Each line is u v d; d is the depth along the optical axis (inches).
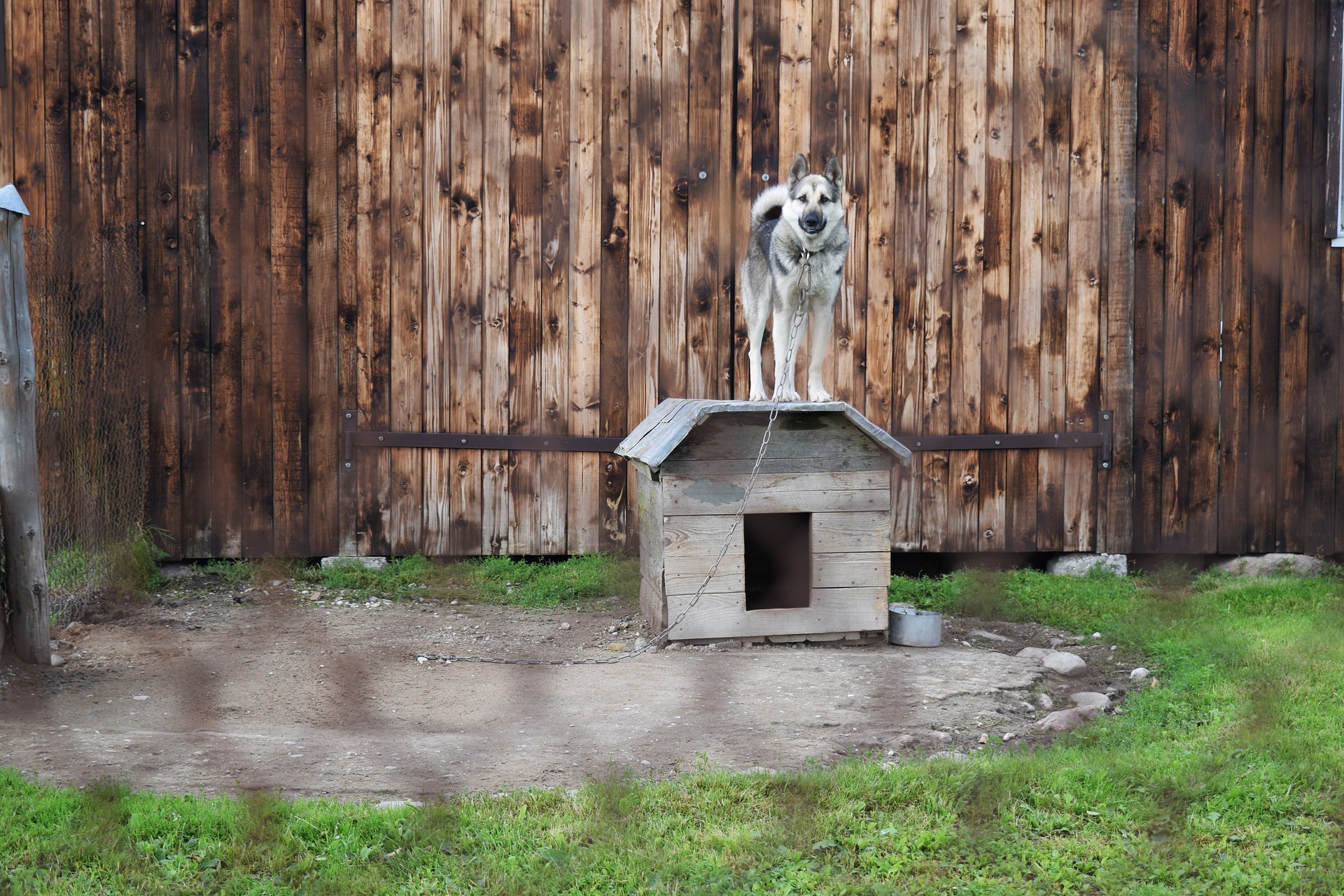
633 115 260.1
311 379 256.8
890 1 260.7
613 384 264.1
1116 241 266.7
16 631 175.6
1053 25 263.3
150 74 246.8
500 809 117.3
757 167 262.7
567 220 260.7
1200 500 271.6
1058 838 114.6
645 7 259.0
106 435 235.5
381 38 254.2
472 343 260.5
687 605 195.6
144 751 136.4
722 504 195.6
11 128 242.4
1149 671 184.4
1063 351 268.4
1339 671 169.6
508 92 257.8
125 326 241.6
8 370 170.1
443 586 249.8
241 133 251.1
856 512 199.6
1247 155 267.3
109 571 232.8
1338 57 265.0
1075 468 269.9
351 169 255.0
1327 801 121.3
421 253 257.9
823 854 109.9
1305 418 271.7
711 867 105.8
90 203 245.8
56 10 242.7
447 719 155.6
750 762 135.1
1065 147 265.3
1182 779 126.5
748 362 263.0
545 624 222.1
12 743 137.2
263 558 257.1
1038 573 264.5
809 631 198.8
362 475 259.6
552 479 264.2
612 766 132.0
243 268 253.0
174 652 192.7
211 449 254.4
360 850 107.3
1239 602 232.4
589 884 103.0
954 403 267.1
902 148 263.0
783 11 260.2
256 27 250.1
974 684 172.1
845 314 264.2
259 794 119.9
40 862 105.2
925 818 117.3
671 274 263.4
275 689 170.4
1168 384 270.1
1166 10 264.5
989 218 265.4
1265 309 269.9
